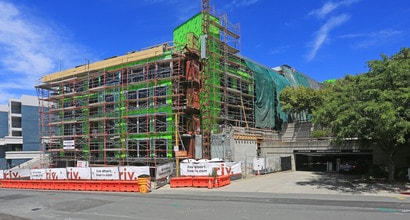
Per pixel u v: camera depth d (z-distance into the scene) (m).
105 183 24.42
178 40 40.38
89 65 38.97
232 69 39.72
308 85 58.09
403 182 22.62
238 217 12.45
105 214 14.21
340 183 23.61
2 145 69.50
